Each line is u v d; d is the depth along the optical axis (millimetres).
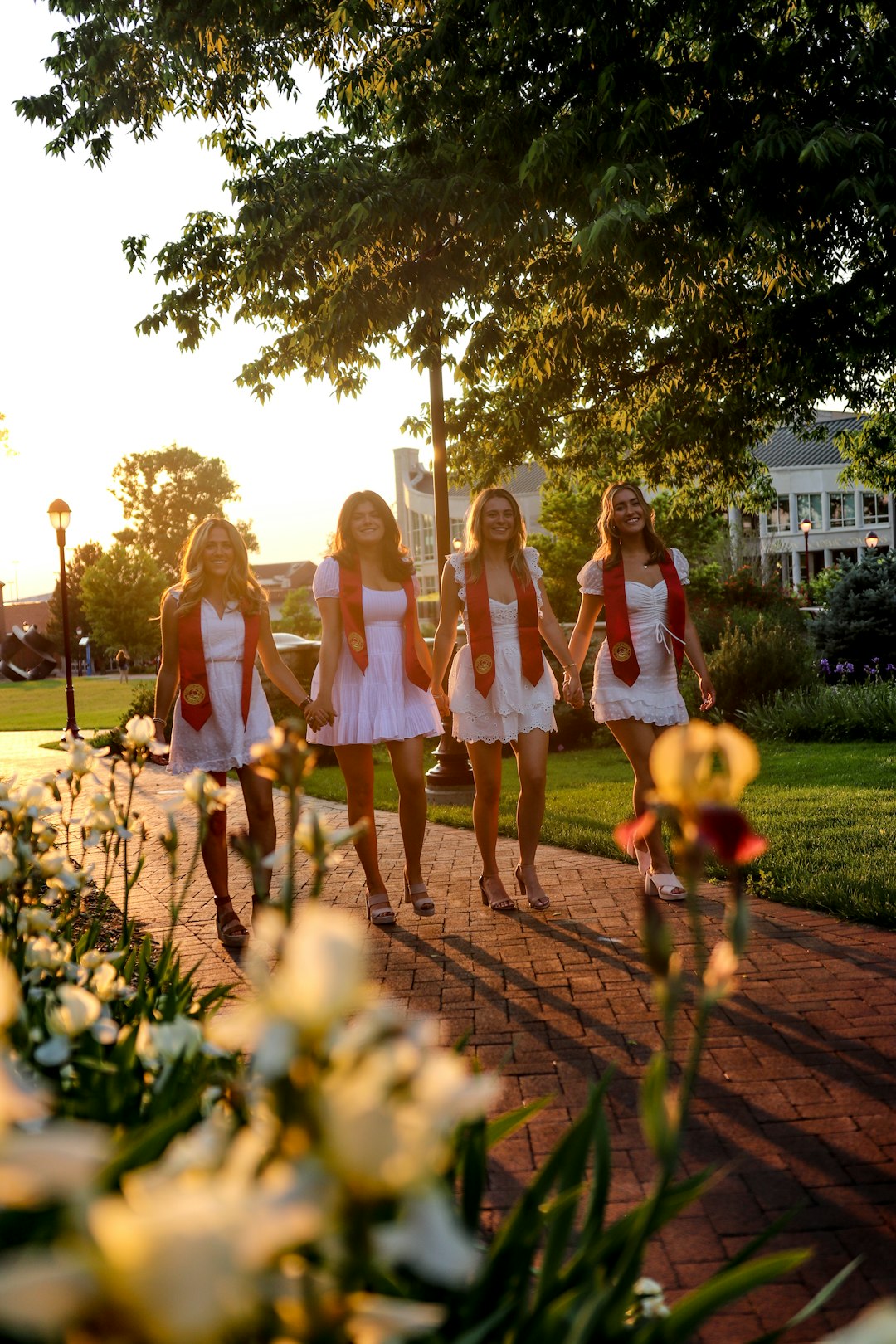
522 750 5410
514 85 10086
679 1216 2494
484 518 5434
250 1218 541
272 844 5188
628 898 5488
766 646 14227
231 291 13461
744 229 9016
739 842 1038
